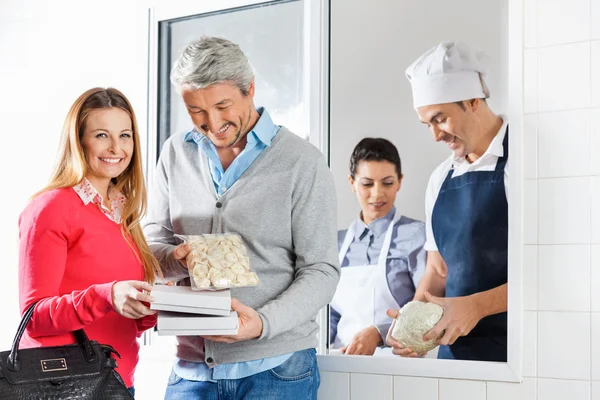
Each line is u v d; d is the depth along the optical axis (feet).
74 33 9.52
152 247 6.85
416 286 7.35
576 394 6.64
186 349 6.66
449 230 7.22
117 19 9.21
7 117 9.89
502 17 7.07
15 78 9.88
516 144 6.94
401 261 7.43
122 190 6.45
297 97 8.09
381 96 7.59
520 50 6.98
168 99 8.84
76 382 5.40
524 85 7.00
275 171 6.51
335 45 7.83
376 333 7.50
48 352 5.42
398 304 7.42
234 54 6.22
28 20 9.84
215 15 8.62
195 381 6.55
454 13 7.27
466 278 7.12
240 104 6.31
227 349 6.33
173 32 8.86
